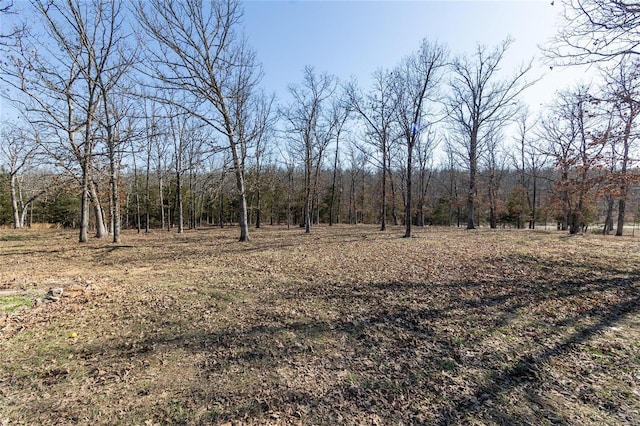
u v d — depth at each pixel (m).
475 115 22.39
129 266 9.95
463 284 7.35
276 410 3.08
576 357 4.02
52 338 4.65
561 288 6.89
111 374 3.73
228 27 14.80
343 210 46.84
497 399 3.21
